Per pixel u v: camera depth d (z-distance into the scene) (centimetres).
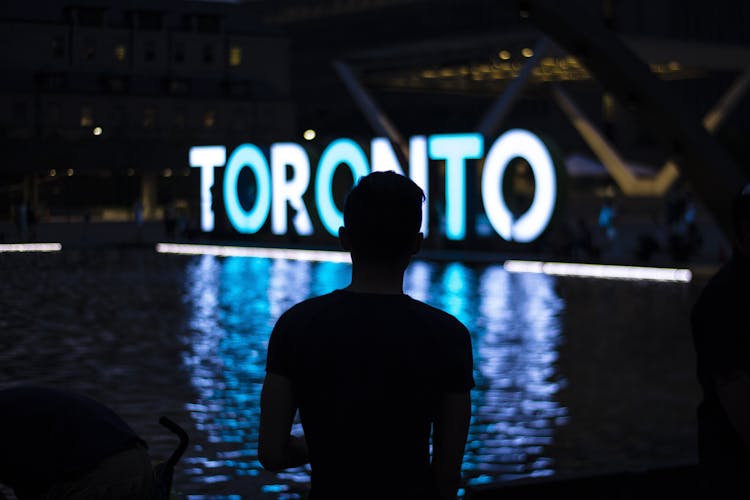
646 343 1584
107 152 7312
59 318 1888
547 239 3547
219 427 987
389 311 255
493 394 1173
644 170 7812
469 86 7606
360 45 10419
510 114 9731
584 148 9694
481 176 3688
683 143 2211
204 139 8444
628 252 3722
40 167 7219
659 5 10131
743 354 294
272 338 260
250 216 4344
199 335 1669
